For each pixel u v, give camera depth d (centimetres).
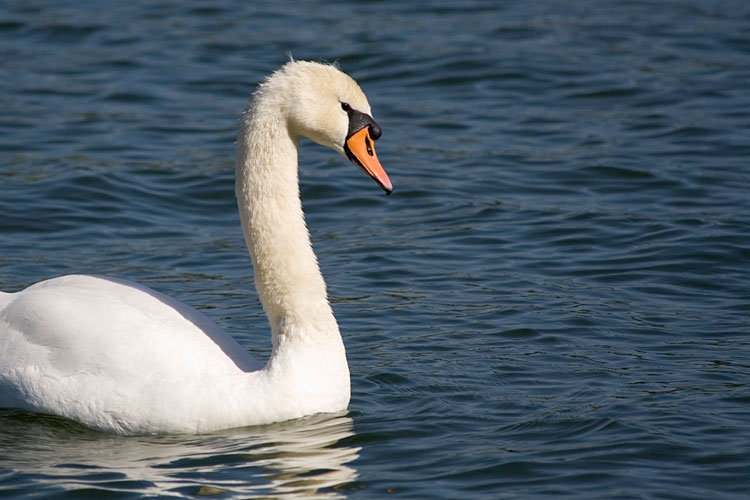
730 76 2431
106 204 1781
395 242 1650
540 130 2152
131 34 2812
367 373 1181
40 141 2069
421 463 952
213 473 933
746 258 1539
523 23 2897
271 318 1083
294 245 1077
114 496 887
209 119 2248
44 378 1053
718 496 878
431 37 2752
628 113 2233
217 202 1836
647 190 1831
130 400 1031
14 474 934
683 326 1316
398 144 2091
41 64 2577
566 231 1667
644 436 998
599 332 1301
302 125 1080
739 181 1850
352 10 3045
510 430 1025
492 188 1866
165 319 1075
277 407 1045
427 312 1379
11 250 1584
